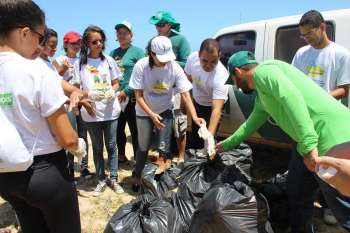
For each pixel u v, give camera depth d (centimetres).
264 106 267
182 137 455
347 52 323
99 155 425
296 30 416
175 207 292
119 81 460
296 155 282
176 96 458
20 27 175
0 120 175
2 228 352
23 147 175
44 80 180
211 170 316
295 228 295
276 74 240
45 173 189
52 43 357
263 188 321
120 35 488
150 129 399
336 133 236
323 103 244
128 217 269
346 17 367
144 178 322
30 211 215
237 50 472
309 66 341
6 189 188
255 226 252
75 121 427
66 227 206
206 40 359
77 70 412
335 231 334
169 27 503
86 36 403
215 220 249
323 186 243
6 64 175
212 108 383
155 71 375
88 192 435
